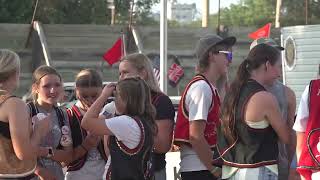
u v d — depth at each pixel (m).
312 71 35.19
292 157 10.14
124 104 9.87
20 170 9.30
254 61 9.54
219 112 10.08
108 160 10.32
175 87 41.94
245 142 9.39
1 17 62.25
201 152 10.49
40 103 11.19
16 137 9.05
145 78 10.89
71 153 11.31
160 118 10.67
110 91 10.21
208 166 10.52
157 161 10.95
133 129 9.69
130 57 10.90
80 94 11.58
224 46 10.86
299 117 9.31
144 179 9.82
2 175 9.25
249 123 9.32
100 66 48.19
